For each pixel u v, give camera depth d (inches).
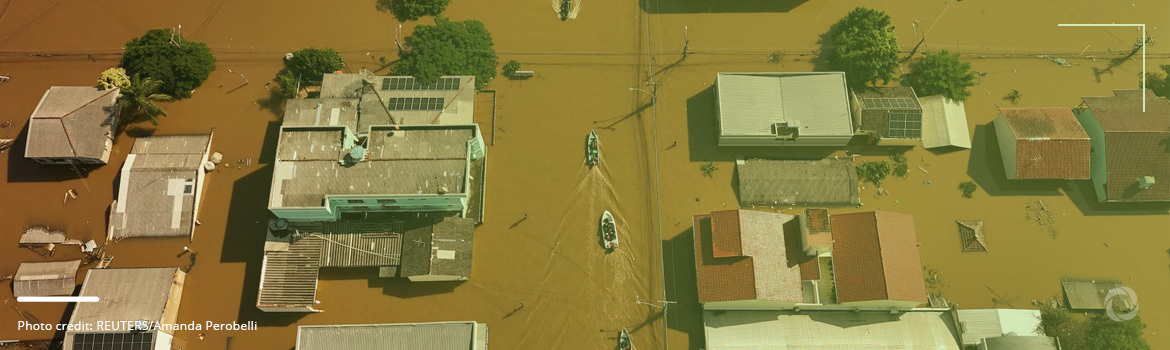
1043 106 3713.1
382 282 3225.9
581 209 3430.1
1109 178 3326.8
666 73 3779.5
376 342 2886.3
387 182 3036.4
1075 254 3353.8
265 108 3612.2
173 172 3304.6
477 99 3659.0
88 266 3203.7
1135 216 3422.7
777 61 3828.7
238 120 3577.8
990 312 3090.6
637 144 3582.7
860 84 3604.8
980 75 3801.7
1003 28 3939.5
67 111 3304.6
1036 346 2891.2
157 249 3238.2
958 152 3563.0
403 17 3897.6
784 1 4008.4
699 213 3425.2
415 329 2901.1
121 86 3469.5
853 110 3553.2
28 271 3139.8
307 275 3129.9
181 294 3159.5
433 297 3218.5
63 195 3348.9
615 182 3491.6
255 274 3221.0
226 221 3319.4
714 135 3604.8
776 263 2997.0
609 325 3193.9
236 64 3732.8
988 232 3395.7
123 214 3253.0
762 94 3501.5
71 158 3284.9
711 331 3053.6
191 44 3659.0
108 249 3233.3
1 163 3415.4
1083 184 3486.7
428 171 3063.5
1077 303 3211.1
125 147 3474.4
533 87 3715.6
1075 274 3314.5
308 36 3836.1
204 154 3393.2
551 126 3619.6
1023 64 3833.7
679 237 3373.5
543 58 3801.7
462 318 3191.4
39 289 3105.3
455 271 3125.0
